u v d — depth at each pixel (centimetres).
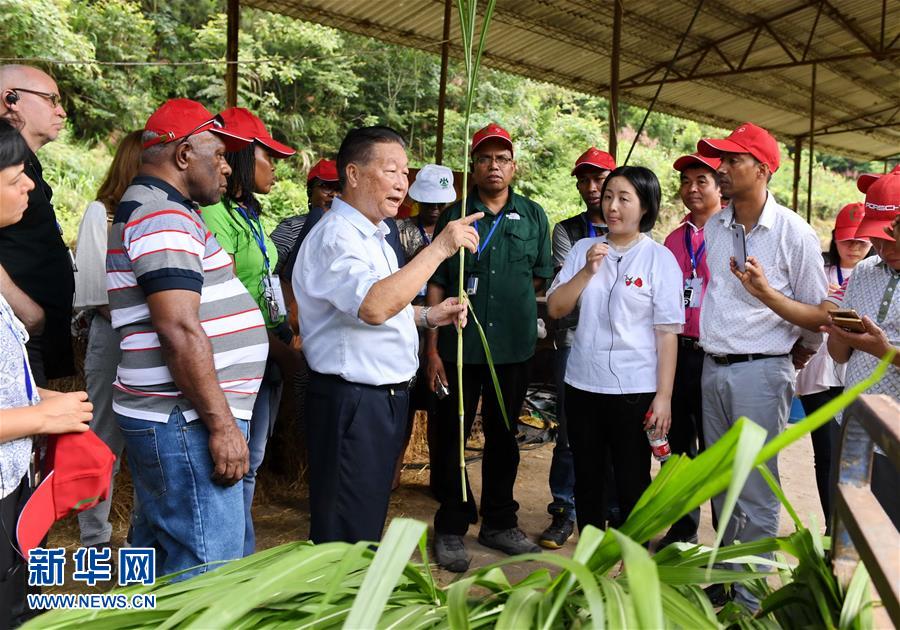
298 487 372
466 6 196
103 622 91
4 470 142
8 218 150
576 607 88
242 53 1421
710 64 962
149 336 174
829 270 320
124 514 317
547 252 314
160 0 1413
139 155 266
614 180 255
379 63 1559
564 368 335
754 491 236
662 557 104
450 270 301
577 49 832
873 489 197
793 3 821
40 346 218
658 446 250
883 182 216
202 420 174
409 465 416
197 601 93
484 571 91
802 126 1305
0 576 146
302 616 95
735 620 101
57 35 1177
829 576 97
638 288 251
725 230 249
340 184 213
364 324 204
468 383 300
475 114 1655
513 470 310
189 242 170
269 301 264
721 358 246
